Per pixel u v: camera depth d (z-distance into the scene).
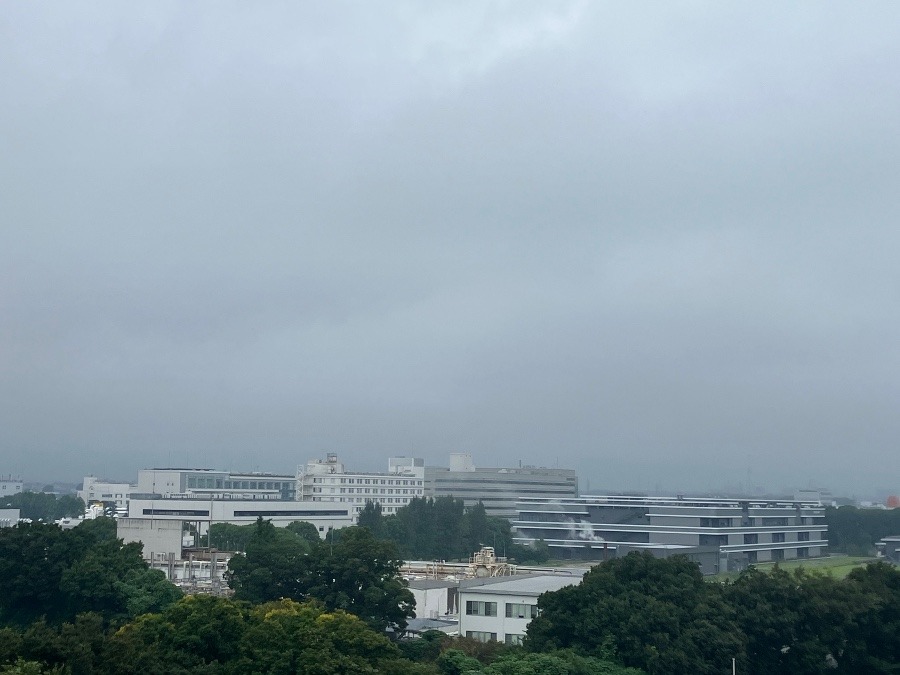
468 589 96.75
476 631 95.75
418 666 59.22
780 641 77.81
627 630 72.94
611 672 68.94
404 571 139.62
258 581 92.12
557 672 65.88
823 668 76.62
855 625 77.25
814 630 77.75
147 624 57.81
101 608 94.81
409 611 91.44
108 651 49.28
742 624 77.00
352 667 54.12
